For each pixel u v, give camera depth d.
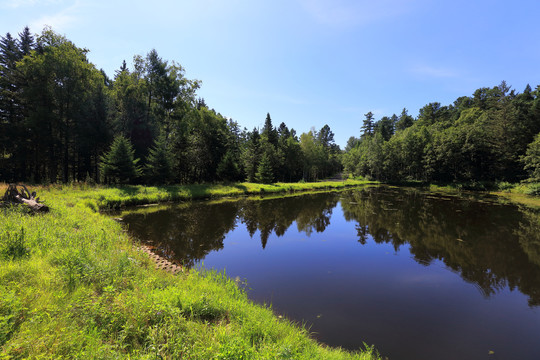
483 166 46.03
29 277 4.59
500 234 14.77
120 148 25.25
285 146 56.38
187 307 4.46
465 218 19.23
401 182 56.28
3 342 2.69
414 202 27.91
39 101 27.33
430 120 71.00
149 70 34.06
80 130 27.05
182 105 36.25
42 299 3.77
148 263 7.57
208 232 14.16
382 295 7.61
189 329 3.67
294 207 23.88
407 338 5.53
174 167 34.41
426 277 9.02
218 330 3.84
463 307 6.99
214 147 40.34
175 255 10.07
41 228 7.64
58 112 29.47
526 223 17.58
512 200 29.83
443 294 7.77
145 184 29.52
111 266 5.65
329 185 47.38
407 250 11.99
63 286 4.46
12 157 28.47
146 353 2.96
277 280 8.46
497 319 6.44
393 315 6.50
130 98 31.56
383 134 82.62
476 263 10.43
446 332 5.80
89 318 3.36
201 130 40.22
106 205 18.28
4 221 7.71
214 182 38.09
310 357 3.77
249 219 18.11
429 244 12.95
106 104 28.31
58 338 2.89
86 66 29.75
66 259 5.43
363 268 9.75
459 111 67.56
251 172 46.12
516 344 5.43
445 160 47.97
